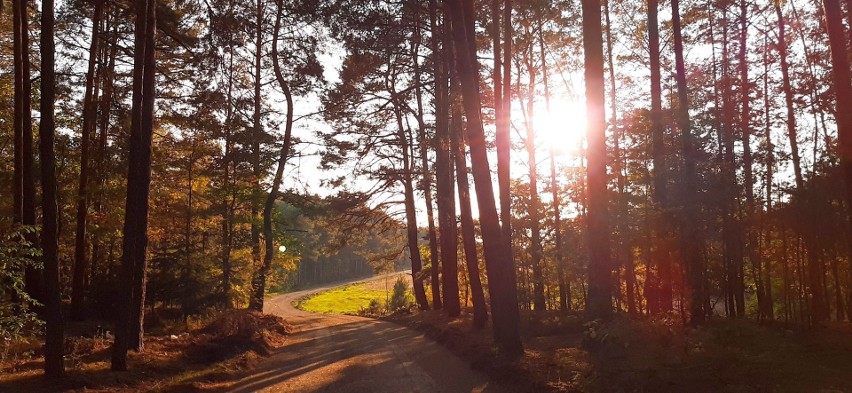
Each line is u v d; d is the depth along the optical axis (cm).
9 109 2177
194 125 2339
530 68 2511
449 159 2356
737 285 1712
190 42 1925
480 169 1251
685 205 1313
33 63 2097
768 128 1750
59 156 2097
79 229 1992
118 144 2127
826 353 959
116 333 1087
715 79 1852
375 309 4303
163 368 1147
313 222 3181
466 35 1330
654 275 1627
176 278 1898
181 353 1302
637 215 1391
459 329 1772
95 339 1370
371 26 1650
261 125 2495
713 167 1396
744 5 1844
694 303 1295
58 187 2017
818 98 1548
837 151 1193
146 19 1214
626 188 1723
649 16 1659
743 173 1475
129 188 1161
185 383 1007
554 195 2352
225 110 2431
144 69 1205
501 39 2088
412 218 3181
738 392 729
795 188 1366
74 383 949
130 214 1139
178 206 2295
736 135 1553
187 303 1914
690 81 1927
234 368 1217
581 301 2645
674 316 1356
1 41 2155
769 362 852
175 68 2312
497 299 1208
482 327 1753
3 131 2216
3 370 1044
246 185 2438
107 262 2500
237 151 2384
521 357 1112
